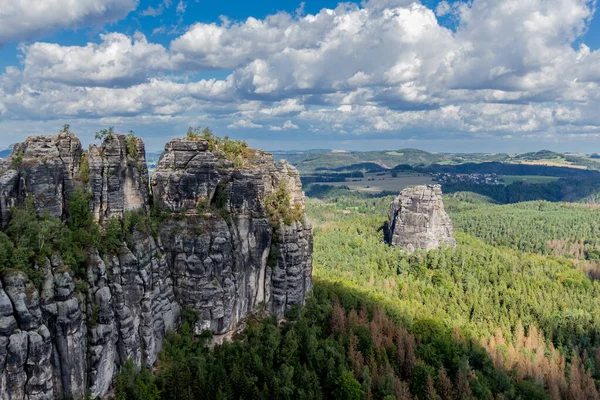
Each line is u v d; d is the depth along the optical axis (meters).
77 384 68.38
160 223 94.00
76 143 79.75
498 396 97.31
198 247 92.94
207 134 111.25
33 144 73.12
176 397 78.62
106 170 81.88
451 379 104.56
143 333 81.50
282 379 87.94
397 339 110.81
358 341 106.94
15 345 59.88
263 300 111.62
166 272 91.69
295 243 113.75
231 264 99.75
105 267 74.06
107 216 81.75
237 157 112.06
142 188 91.69
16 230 66.19
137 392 74.25
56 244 69.12
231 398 81.69
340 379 90.31
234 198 102.88
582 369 118.12
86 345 70.81
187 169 95.56
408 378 103.06
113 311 75.00
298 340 101.31
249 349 94.06
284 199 118.75
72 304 66.69
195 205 96.12
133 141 90.88
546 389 111.25
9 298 60.19
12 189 69.00
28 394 62.16
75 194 76.62
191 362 86.00
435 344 113.12
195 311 94.00
